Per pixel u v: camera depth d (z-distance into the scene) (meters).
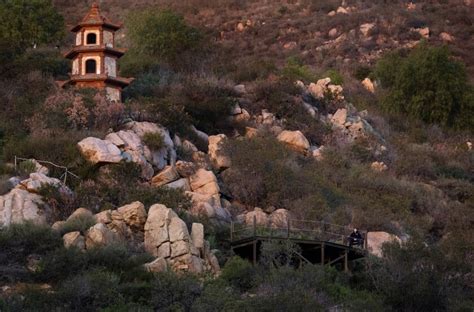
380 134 67.81
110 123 51.72
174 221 39.94
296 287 37.25
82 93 53.50
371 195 54.19
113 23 56.22
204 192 48.72
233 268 39.06
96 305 34.78
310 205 49.19
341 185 55.03
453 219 54.06
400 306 39.62
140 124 52.03
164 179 48.50
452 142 70.69
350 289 40.31
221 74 70.50
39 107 52.75
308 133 61.62
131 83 61.12
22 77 56.66
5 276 36.72
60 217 42.84
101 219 40.91
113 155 47.47
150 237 39.88
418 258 41.22
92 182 45.72
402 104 74.19
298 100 63.84
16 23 68.06
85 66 55.47
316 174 54.56
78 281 35.09
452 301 40.06
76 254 37.50
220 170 52.38
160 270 37.97
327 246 42.38
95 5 56.59
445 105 73.56
